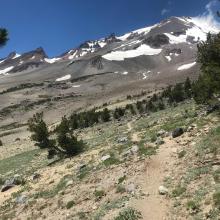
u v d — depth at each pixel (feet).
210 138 86.43
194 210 61.00
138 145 102.37
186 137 95.50
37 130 145.48
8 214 88.58
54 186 97.60
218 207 58.80
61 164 122.83
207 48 104.68
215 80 103.91
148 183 77.00
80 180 92.99
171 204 65.62
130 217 64.34
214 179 67.62
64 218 75.66
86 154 123.54
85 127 288.92
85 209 76.33
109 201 75.36
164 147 93.56
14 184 116.06
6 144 306.96
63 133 140.97
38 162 151.43
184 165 78.64
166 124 124.26
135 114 296.10
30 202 90.43
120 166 90.79
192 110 136.05
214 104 114.42
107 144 127.95
